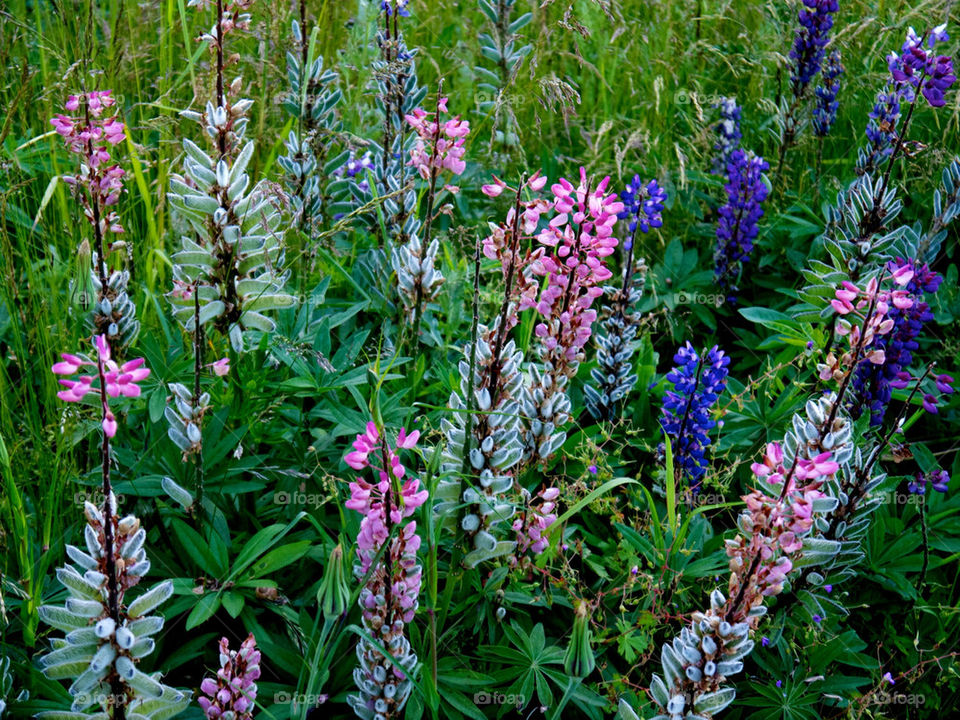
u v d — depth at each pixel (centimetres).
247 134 441
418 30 554
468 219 450
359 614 279
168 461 290
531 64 461
